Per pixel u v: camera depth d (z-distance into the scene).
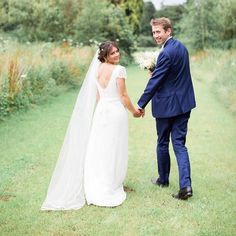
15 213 4.41
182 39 32.66
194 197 4.90
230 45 28.91
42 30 28.30
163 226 4.15
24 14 27.80
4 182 5.33
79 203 4.67
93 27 28.33
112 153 4.81
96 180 4.81
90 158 4.86
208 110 10.94
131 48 32.22
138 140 7.79
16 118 9.35
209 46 30.17
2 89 9.59
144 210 4.52
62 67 14.53
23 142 7.43
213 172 5.88
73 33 28.84
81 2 29.00
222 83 13.87
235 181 5.49
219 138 7.94
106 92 4.87
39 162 6.28
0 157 6.50
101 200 4.66
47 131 8.30
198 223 4.21
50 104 11.40
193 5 30.84
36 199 4.81
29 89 10.98
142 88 15.73
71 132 4.90
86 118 4.93
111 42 4.95
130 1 38.09
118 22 30.72
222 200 4.82
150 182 5.44
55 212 4.46
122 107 4.93
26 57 13.20
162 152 5.10
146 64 5.08
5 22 30.27
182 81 4.77
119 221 4.26
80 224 4.18
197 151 7.00
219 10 29.48
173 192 5.06
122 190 5.00
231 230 4.03
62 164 4.84
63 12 28.78
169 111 4.78
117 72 4.82
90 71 4.98
